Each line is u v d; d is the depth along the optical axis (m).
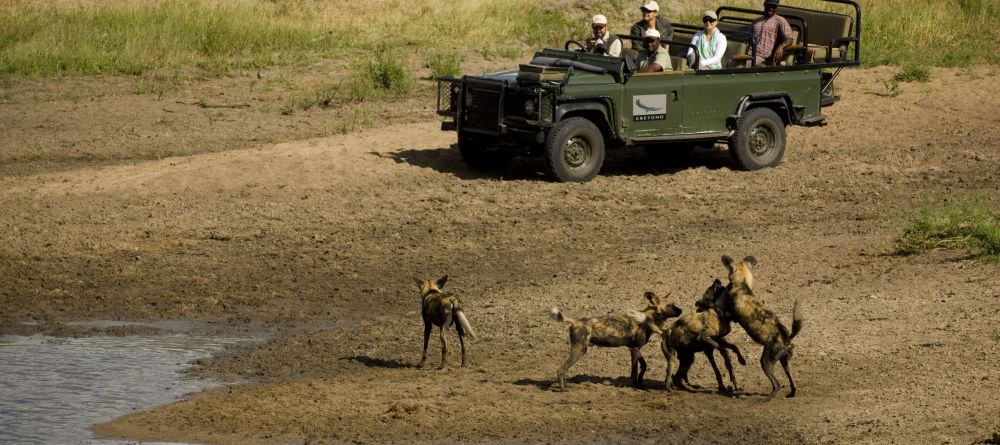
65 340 20.22
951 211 28.02
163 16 50.94
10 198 29.33
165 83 43.62
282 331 21.00
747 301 16.86
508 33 53.12
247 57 47.84
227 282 23.84
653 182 32.97
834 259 25.28
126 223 27.64
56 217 27.92
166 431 15.91
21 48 45.78
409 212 29.36
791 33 34.97
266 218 28.47
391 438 15.62
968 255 24.98
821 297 22.47
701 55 33.69
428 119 39.44
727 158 36.34
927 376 17.84
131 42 47.34
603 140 32.31
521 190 31.47
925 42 53.12
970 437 15.14
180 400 17.23
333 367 18.88
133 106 40.31
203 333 20.80
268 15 53.56
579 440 15.55
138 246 26.03
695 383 17.94
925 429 15.55
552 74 30.75
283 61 47.19
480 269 25.02
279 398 17.27
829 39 36.09
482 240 27.20
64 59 45.50
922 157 36.09
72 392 17.55
